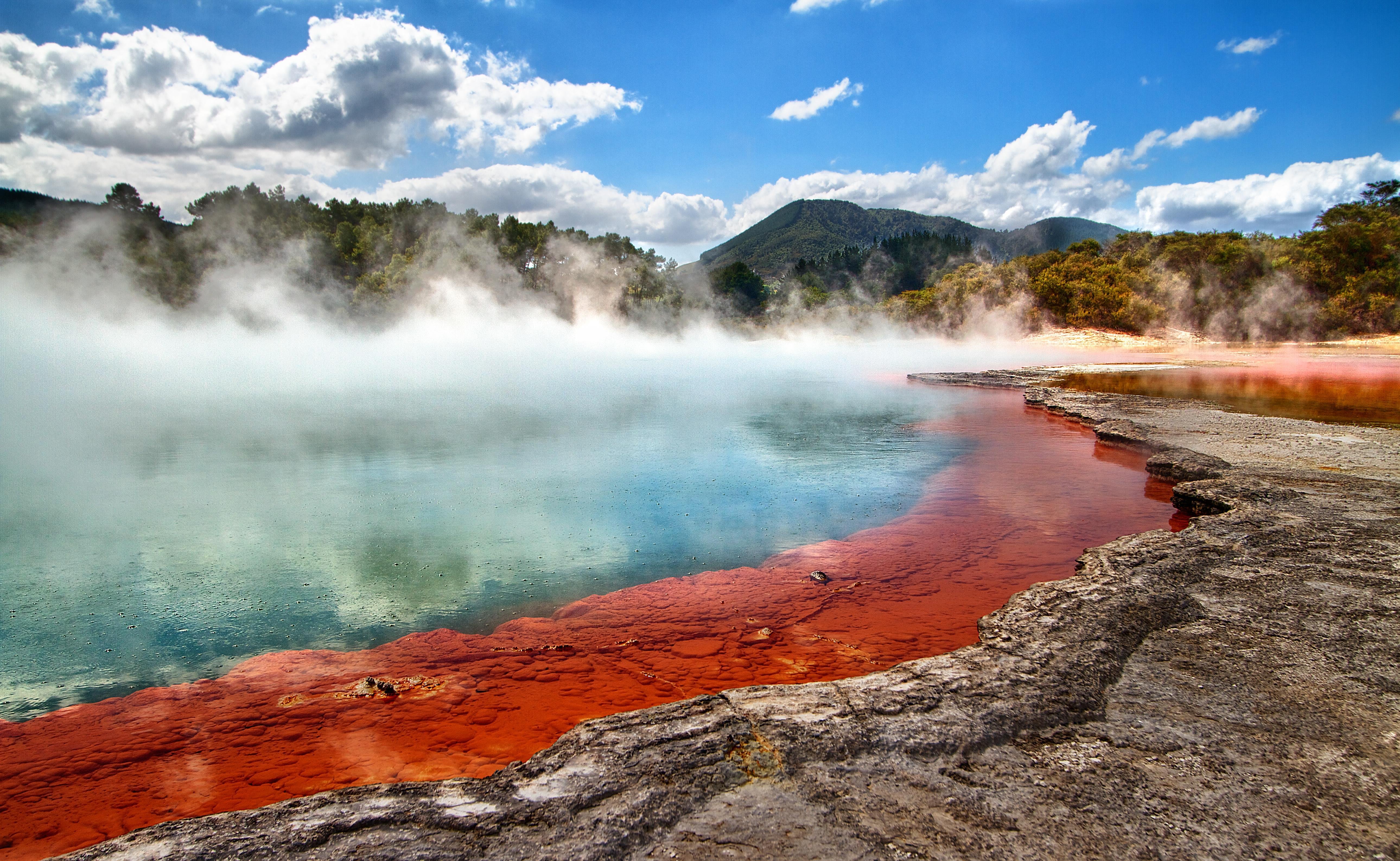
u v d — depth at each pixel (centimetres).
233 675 387
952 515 698
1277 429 1053
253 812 221
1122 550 489
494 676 385
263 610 479
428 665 399
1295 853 198
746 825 210
